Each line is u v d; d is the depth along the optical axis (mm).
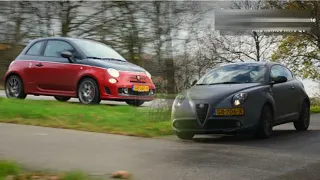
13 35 9758
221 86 8461
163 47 9438
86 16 11820
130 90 11023
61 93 11430
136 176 5211
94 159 5953
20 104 10148
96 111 9945
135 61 11148
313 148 7285
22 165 5410
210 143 7762
